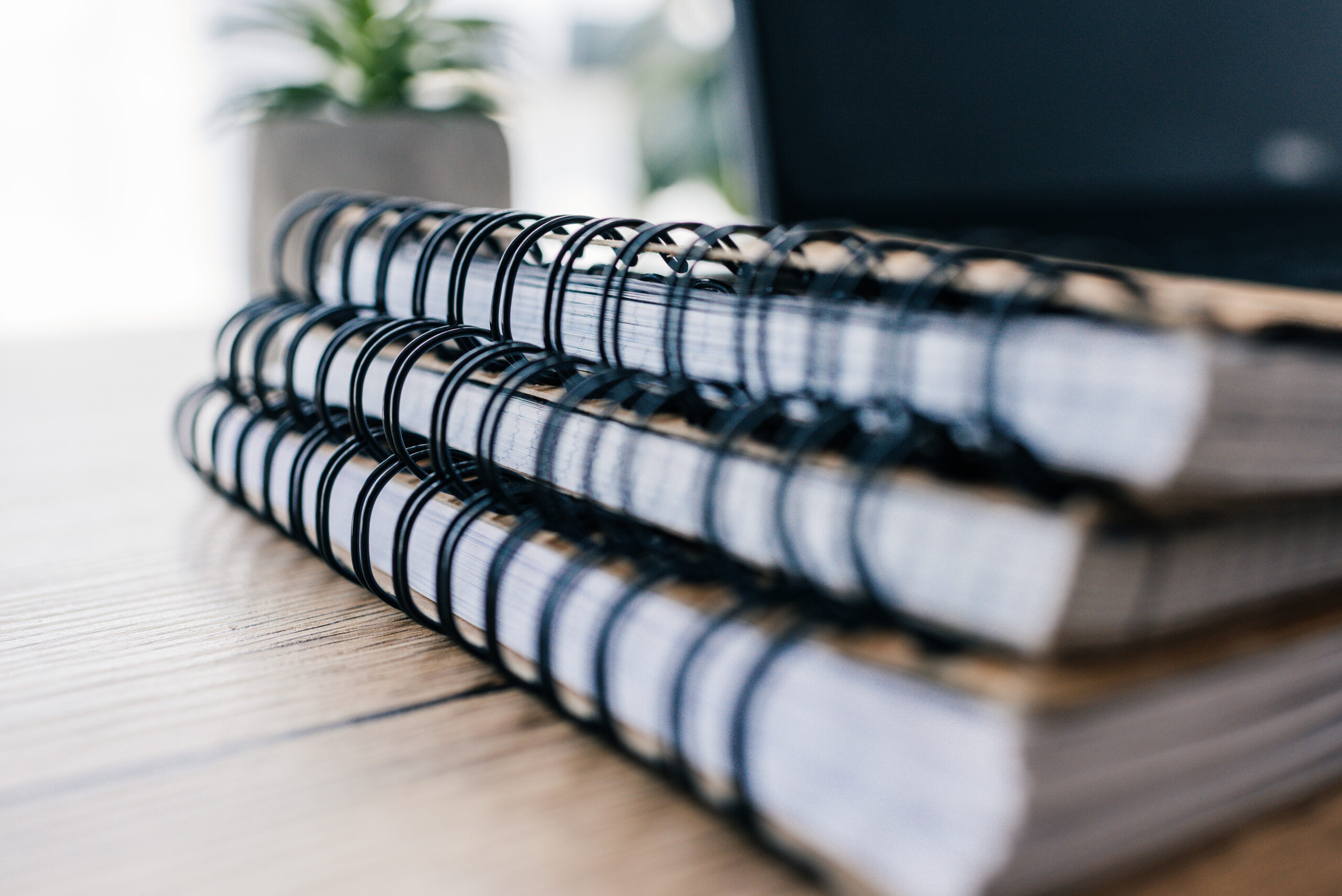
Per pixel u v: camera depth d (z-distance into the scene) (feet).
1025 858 0.63
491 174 3.20
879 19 2.13
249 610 1.32
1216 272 1.81
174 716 1.01
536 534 1.07
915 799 0.66
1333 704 0.88
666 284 1.05
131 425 2.59
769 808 0.75
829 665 0.74
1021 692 0.64
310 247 1.69
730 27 2.03
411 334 1.41
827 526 0.77
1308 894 0.74
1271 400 0.65
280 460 1.50
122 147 7.07
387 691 1.08
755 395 0.94
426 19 3.55
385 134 3.00
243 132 3.06
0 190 6.92
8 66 6.81
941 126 2.21
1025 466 0.70
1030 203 2.34
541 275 1.19
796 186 2.01
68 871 0.77
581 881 0.76
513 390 1.10
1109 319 0.69
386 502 1.23
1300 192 2.86
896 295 0.87
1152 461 0.62
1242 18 2.70
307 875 0.76
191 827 0.83
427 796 0.88
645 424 0.99
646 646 0.85
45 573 1.45
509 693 1.08
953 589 0.69
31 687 1.07
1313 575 0.86
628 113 7.28
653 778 0.91
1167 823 0.74
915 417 0.77
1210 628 0.78
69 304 7.14
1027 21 2.33
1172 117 2.59
